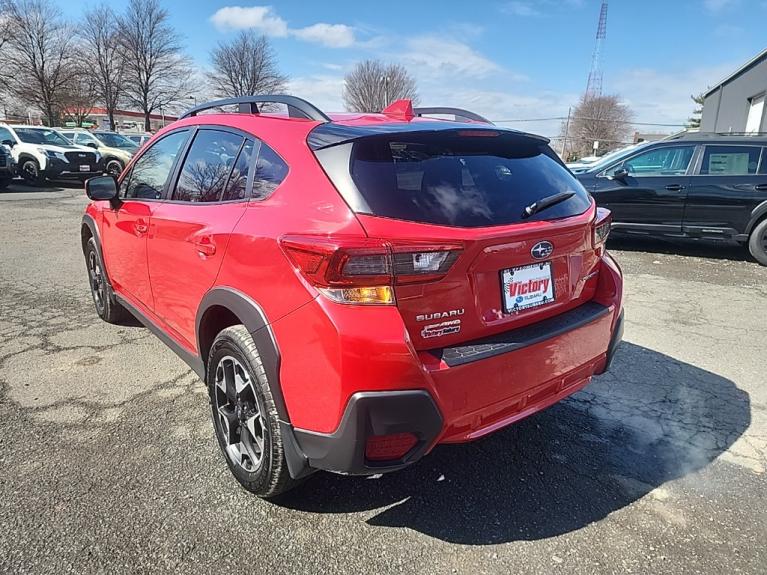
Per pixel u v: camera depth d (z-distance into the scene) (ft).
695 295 19.13
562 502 8.18
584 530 7.61
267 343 7.06
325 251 6.27
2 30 137.59
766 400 11.38
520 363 7.27
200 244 8.66
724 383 12.14
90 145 61.62
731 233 24.27
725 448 9.64
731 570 6.92
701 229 24.73
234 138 9.04
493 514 7.91
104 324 15.19
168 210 10.03
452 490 8.43
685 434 10.09
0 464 8.75
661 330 15.46
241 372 7.99
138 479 8.46
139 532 7.36
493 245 6.86
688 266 23.84
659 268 23.36
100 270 14.52
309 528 7.54
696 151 24.67
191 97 167.02
